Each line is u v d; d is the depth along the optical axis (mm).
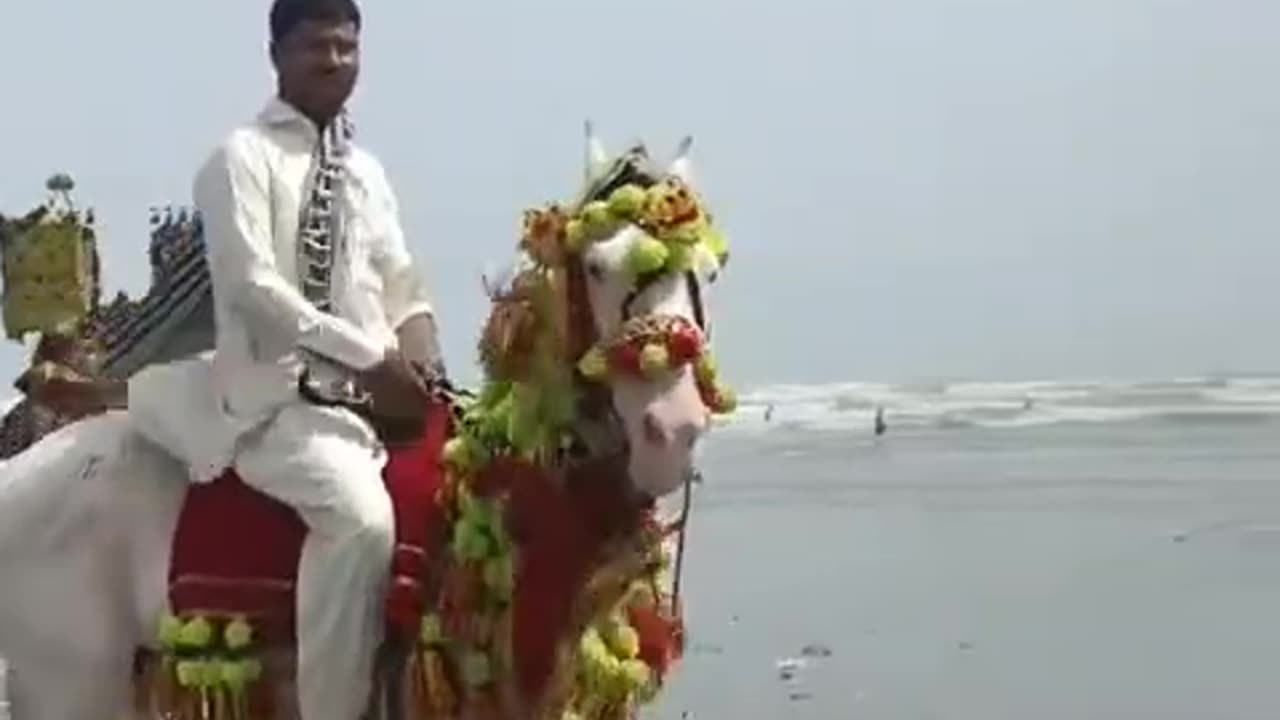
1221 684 12172
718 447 44688
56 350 6168
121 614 5316
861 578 18422
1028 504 26141
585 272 4555
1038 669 12898
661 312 4449
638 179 4641
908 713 11492
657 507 4789
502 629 4734
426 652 4809
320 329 5043
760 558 20625
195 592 5125
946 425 49594
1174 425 45031
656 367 4371
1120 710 11445
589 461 4664
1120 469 31672
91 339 6148
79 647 5316
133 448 5355
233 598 5086
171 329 5633
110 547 5305
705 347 4488
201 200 5176
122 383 5828
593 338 4551
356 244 5297
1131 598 16297
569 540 4684
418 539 4914
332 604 4914
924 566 19281
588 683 4695
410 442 5129
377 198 5402
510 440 4719
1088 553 19797
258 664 5078
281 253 5180
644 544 4746
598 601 4715
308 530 5035
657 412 4398
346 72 5273
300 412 5082
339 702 4961
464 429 4859
